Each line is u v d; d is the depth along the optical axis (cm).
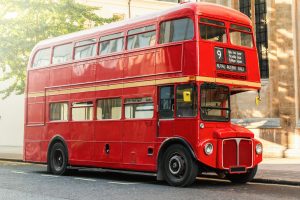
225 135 1285
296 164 1923
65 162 1686
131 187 1289
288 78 2306
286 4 2331
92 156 1573
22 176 1612
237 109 2523
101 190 1216
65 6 2502
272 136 2323
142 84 1414
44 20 2438
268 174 1523
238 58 1380
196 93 1272
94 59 1602
